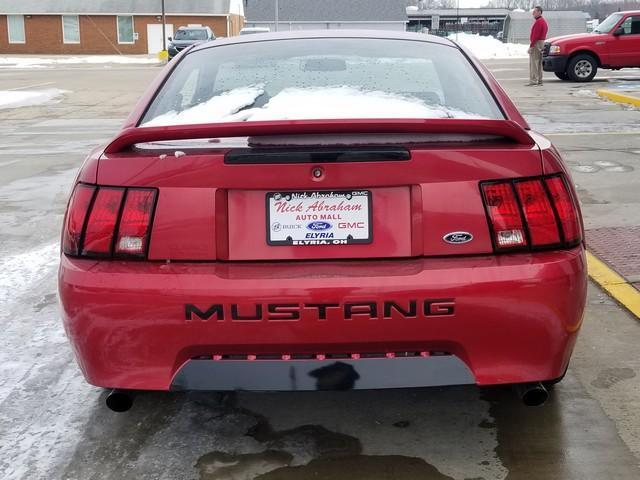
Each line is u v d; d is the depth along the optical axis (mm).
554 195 2357
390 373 2287
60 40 49062
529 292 2250
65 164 8781
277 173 2279
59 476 2527
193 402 3027
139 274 2287
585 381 3127
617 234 5184
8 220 6137
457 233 2299
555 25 57125
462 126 2293
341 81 2920
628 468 2500
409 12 89062
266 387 2299
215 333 2260
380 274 2252
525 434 2730
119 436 2775
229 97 2826
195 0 49312
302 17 60031
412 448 2658
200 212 2305
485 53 38125
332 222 2314
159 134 2287
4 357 3490
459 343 2271
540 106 13562
